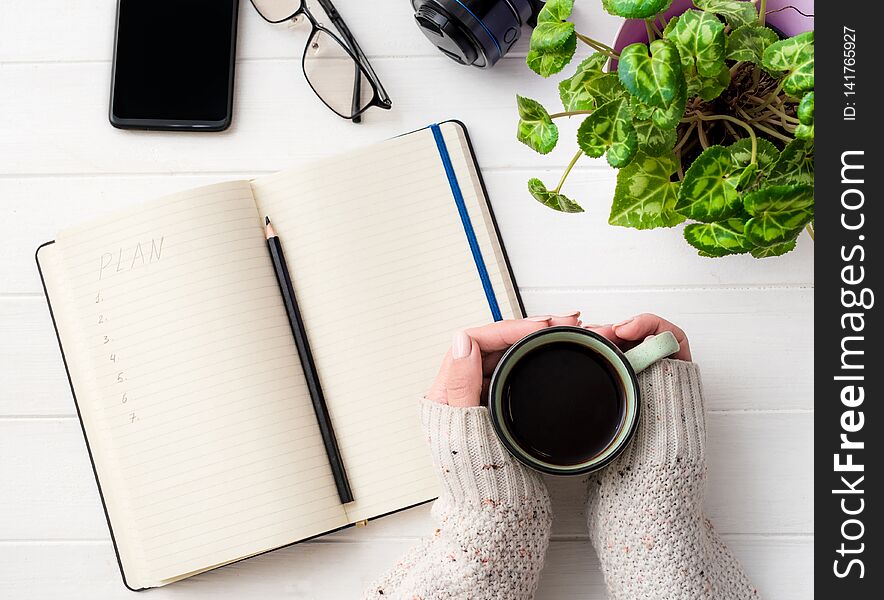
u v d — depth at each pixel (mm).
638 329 627
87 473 718
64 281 696
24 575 716
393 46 729
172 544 667
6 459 721
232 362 662
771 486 699
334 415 688
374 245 692
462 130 713
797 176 467
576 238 713
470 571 594
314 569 706
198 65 727
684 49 449
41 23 738
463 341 606
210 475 662
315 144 729
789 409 702
